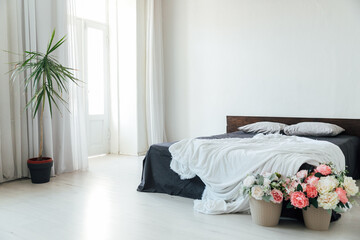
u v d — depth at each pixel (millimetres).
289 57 4605
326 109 4359
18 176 3770
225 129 5234
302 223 2441
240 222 2457
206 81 5375
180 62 5629
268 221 2355
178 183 3174
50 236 2203
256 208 2381
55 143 4109
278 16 4660
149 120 5602
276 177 2340
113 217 2574
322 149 2812
